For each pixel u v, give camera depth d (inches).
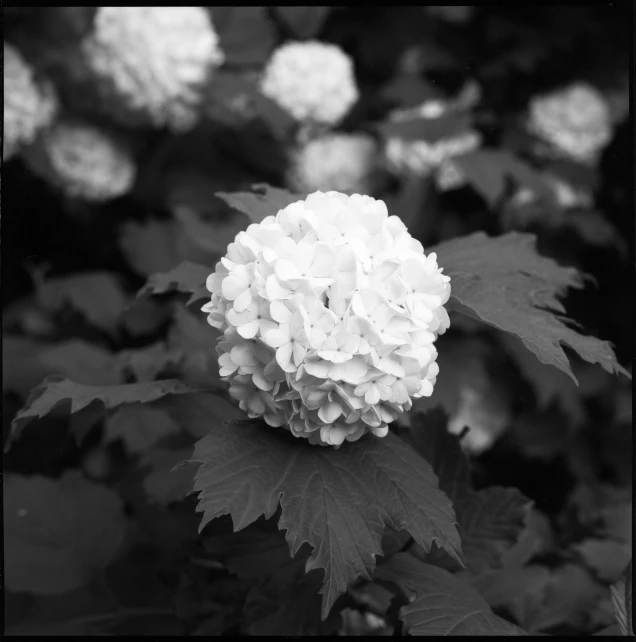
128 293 29.4
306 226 14.9
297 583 16.3
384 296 14.3
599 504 25.7
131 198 29.9
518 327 14.8
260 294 14.3
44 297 27.1
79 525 19.3
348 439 15.0
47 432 27.0
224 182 29.5
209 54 27.0
